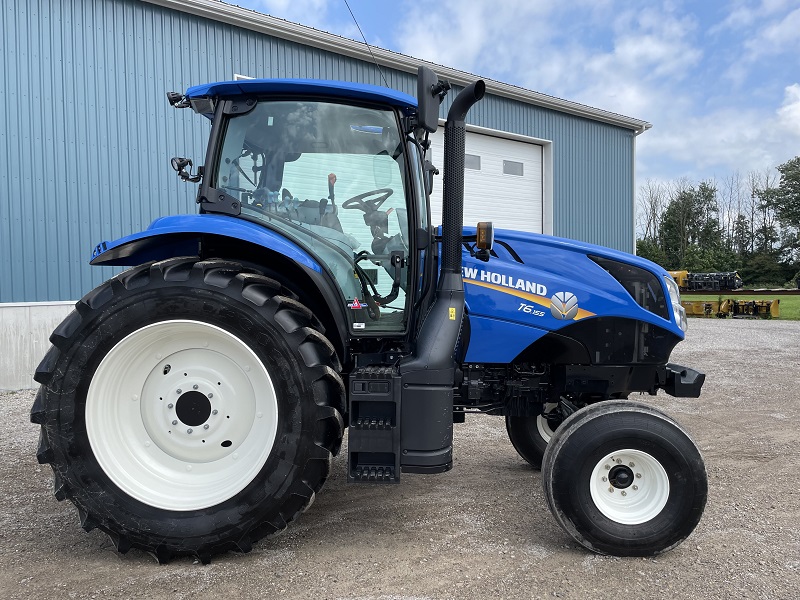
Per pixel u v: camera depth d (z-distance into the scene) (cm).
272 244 270
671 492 265
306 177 296
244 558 264
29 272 703
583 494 266
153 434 275
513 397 345
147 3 779
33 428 493
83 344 259
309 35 913
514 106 1263
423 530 295
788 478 378
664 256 5234
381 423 265
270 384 260
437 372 269
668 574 250
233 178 295
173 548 255
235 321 259
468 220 1237
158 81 791
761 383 713
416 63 1056
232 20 844
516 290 317
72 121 729
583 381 337
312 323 276
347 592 234
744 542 281
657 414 272
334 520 308
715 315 1731
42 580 243
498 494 349
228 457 274
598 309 319
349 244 298
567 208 1376
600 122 1424
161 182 795
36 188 707
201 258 285
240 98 294
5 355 654
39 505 327
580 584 241
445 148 292
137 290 260
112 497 257
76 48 729
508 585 240
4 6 682
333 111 296
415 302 297
